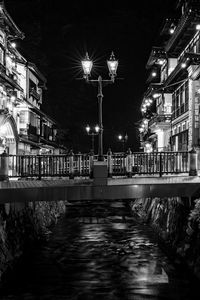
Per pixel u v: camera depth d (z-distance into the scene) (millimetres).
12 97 36875
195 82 30031
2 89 34656
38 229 25312
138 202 40344
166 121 40719
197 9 28828
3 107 35250
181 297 15047
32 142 43531
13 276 17484
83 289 16031
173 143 38094
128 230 29125
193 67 29219
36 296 15172
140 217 34375
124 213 39406
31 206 25094
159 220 27391
